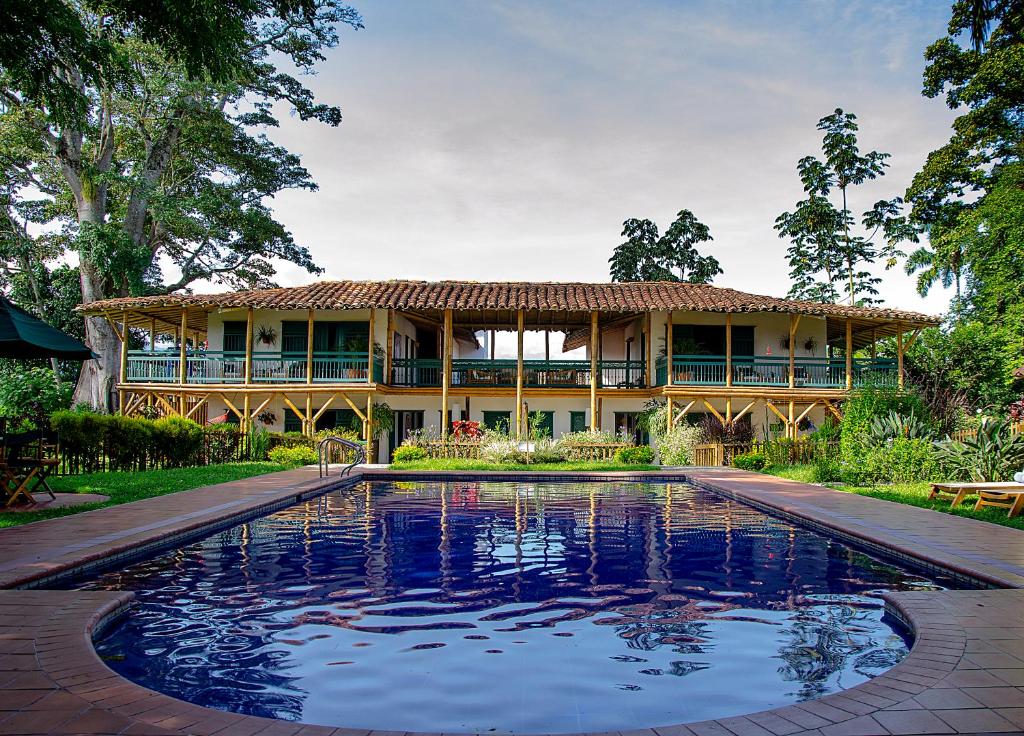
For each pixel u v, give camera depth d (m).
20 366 32.38
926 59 33.06
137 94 29.95
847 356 26.00
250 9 13.55
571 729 3.78
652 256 51.38
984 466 14.82
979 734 3.45
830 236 47.16
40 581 6.85
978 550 8.32
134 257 30.66
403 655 4.99
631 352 30.55
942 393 27.03
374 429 25.56
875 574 7.71
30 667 4.32
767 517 11.95
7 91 27.16
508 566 7.99
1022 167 28.42
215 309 26.56
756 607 6.34
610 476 18.83
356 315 27.22
